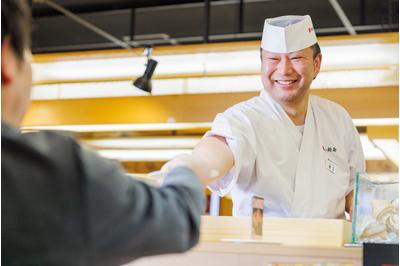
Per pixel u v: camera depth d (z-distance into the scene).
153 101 5.91
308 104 2.41
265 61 2.37
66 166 0.84
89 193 0.83
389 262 1.40
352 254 1.45
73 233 0.82
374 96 5.30
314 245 1.56
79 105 6.14
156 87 5.77
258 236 1.68
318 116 2.42
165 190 0.90
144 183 0.90
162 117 5.87
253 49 4.64
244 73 5.04
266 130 2.29
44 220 0.82
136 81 4.87
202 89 5.65
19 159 0.83
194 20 7.45
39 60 5.26
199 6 7.05
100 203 0.83
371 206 1.72
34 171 0.83
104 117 6.05
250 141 2.20
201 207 0.94
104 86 6.02
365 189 1.73
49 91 6.17
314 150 2.36
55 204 0.82
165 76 5.31
